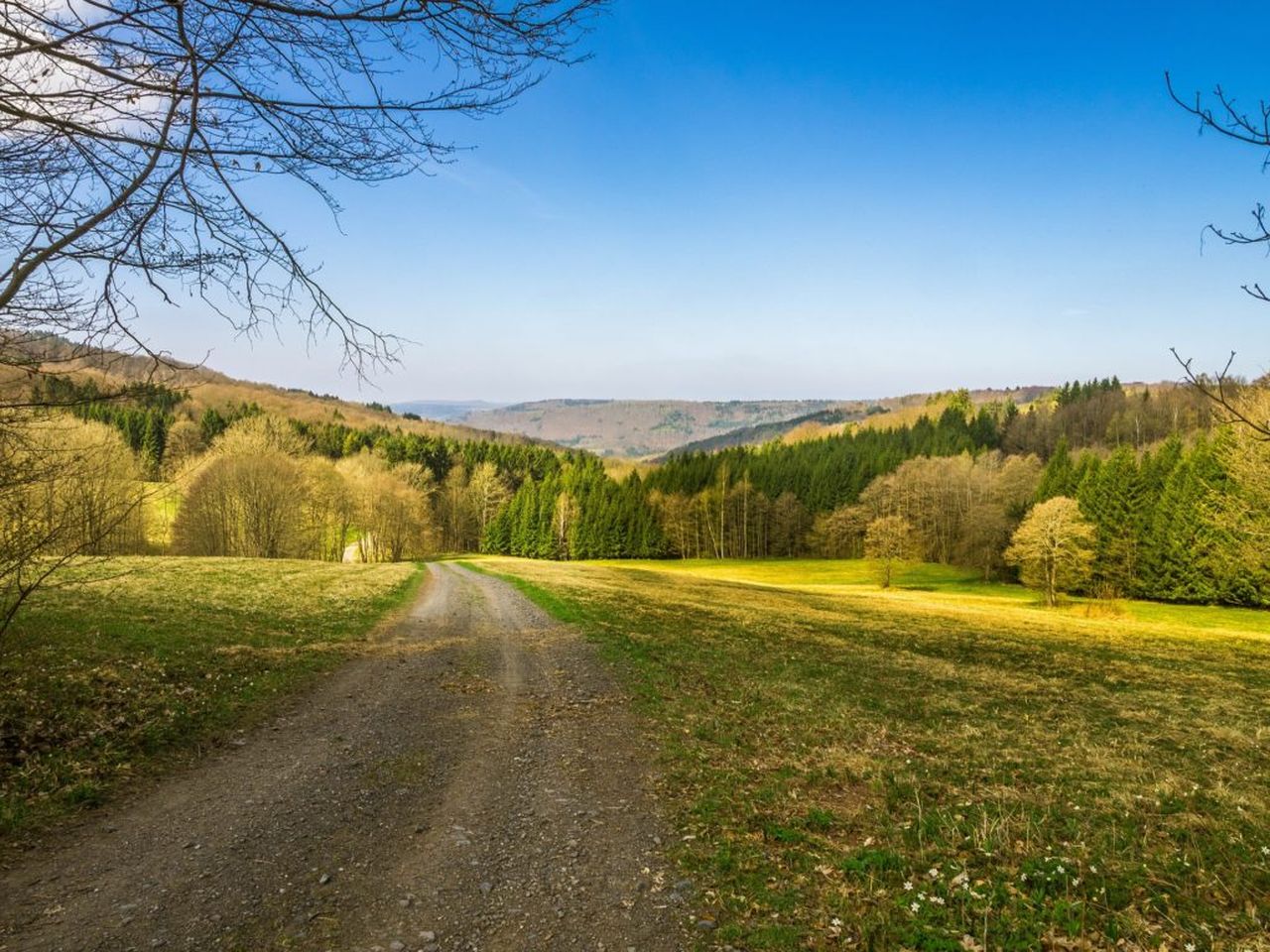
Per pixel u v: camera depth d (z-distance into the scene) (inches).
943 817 302.8
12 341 179.9
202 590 940.0
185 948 188.4
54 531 277.9
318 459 2775.6
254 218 168.9
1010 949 199.3
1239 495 1232.2
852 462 4729.3
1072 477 3102.9
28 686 386.9
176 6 136.6
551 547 4308.6
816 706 539.8
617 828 282.5
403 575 1734.7
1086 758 438.6
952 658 924.6
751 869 247.6
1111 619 1860.2
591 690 550.3
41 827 254.5
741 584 2356.1
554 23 146.7
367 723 428.1
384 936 199.0
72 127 148.2
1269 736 542.3
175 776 319.9
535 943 198.1
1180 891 241.9
